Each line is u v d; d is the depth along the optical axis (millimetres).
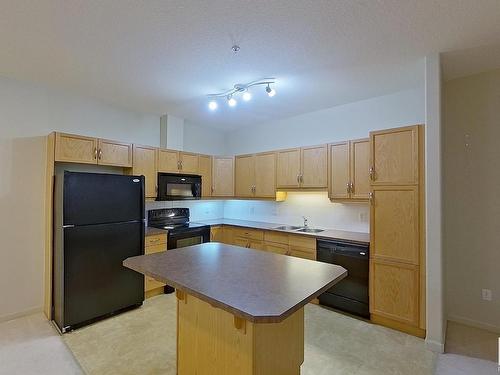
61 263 2527
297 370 1691
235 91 3088
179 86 2961
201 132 4805
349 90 3078
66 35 1979
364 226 3393
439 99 2250
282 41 2059
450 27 1875
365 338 2412
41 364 2035
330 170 3389
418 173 2455
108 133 3537
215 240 4160
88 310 2629
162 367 2016
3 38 2014
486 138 2609
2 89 2703
